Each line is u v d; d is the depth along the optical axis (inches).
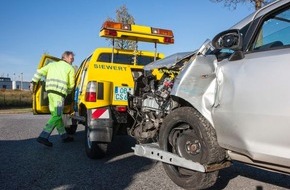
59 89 283.1
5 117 631.2
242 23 142.1
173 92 160.7
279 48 121.3
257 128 119.3
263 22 132.5
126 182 181.0
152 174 197.2
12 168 210.1
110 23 242.1
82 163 224.7
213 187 174.1
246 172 204.5
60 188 170.6
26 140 320.5
